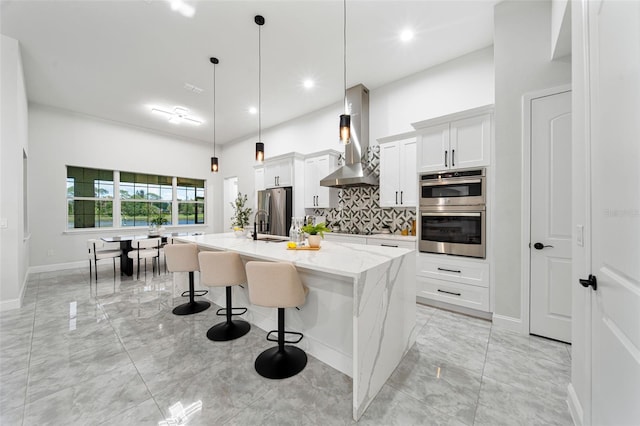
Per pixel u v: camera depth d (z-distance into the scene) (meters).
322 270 1.58
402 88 3.91
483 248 2.70
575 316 1.40
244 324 2.57
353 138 4.17
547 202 2.27
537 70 2.32
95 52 3.24
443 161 3.01
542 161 2.29
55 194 4.94
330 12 2.63
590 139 1.17
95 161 5.42
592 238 1.17
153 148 6.30
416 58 3.41
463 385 1.68
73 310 2.97
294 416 1.42
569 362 1.92
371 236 3.67
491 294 2.67
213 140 7.28
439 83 3.55
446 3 2.51
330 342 1.96
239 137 6.97
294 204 4.96
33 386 1.67
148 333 2.42
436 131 3.07
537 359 1.96
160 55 3.32
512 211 2.45
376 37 3.00
